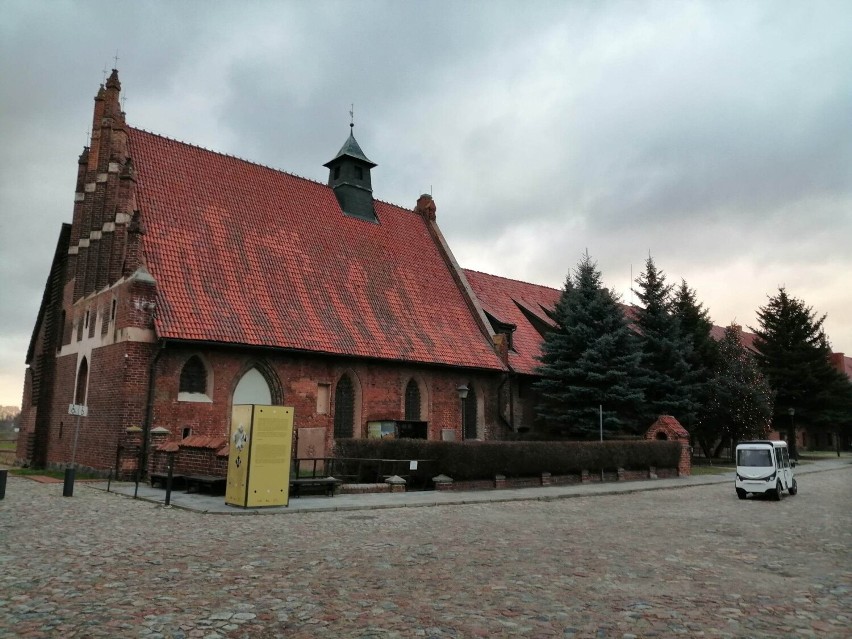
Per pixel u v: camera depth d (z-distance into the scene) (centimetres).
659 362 4000
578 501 2247
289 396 2744
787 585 946
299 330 2803
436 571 993
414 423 2950
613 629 720
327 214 3534
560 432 3781
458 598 836
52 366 3198
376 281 3428
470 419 3544
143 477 2302
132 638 657
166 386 2409
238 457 1739
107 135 2917
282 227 3216
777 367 6072
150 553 1075
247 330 2611
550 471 2767
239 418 1762
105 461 2402
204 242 2809
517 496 2227
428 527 1480
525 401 3928
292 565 1012
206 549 1127
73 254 3089
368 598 826
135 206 2700
